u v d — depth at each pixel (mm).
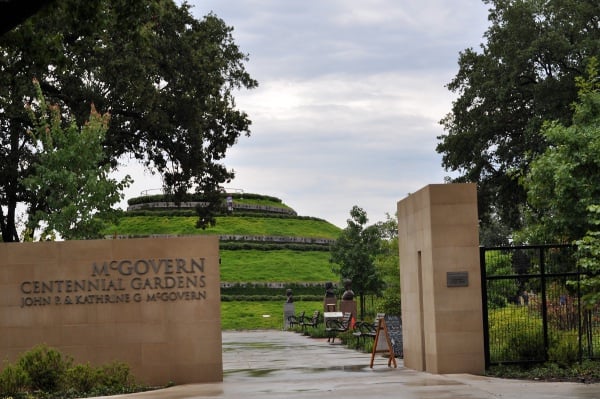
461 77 48969
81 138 30375
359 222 49812
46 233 29859
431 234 17672
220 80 40000
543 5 45219
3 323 18312
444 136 50000
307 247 84625
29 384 16734
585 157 21094
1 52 24875
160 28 38312
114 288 18375
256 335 42031
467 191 17750
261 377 18734
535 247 17938
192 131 39000
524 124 47500
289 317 49312
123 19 18828
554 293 19438
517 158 47594
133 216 88500
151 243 18453
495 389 14383
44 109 30781
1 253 18453
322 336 37094
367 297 54625
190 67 38312
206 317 18328
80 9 17578
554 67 45281
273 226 89250
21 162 36656
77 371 17109
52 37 18562
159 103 36719
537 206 22797
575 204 21141
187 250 18453
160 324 18297
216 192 42625
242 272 74812
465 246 17672
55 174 29688
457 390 14320
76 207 29297
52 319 18328
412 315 19734
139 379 18156
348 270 49031
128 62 34906
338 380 17062
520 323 18484
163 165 41062
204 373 18188
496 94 45812
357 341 29125
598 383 15203
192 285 18359
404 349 20891
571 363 17656
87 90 35531
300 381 17219
